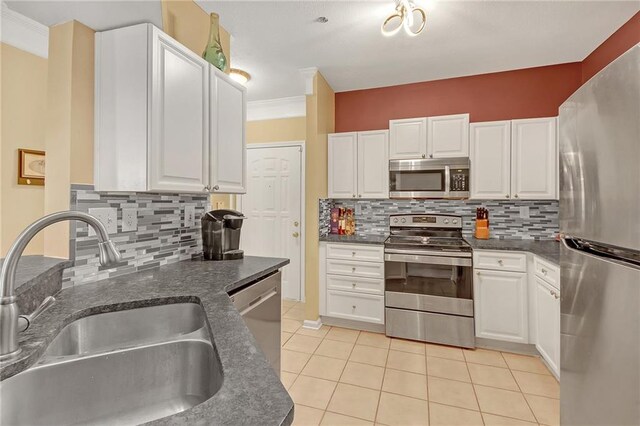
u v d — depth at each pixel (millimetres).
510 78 3076
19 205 1616
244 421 500
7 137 1561
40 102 1655
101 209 1440
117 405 887
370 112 3533
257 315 1641
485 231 3057
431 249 2713
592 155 1186
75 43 1346
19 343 830
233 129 1921
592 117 1184
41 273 1084
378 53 2703
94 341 1108
